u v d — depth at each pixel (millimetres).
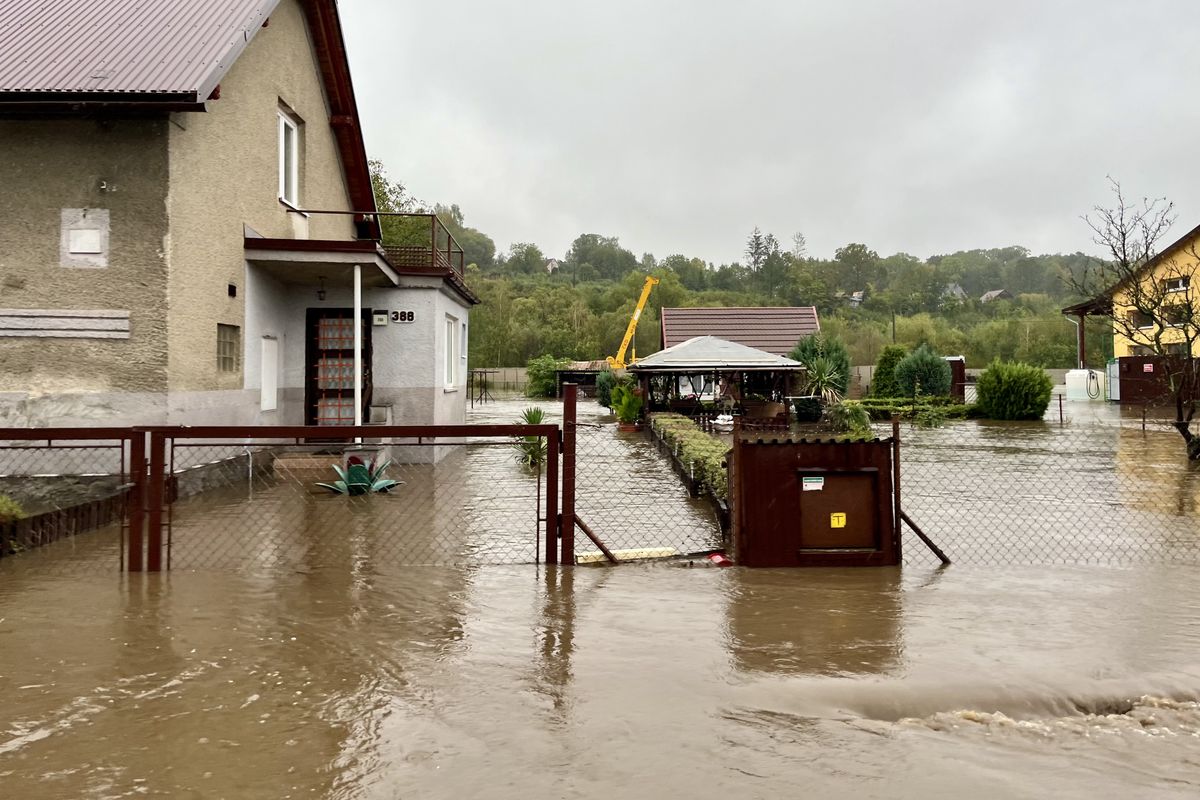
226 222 10539
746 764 3100
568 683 3873
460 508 8898
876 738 3350
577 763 3094
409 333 13078
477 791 2891
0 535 6340
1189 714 3633
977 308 96688
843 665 4109
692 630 4652
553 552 6199
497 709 3578
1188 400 14266
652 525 8055
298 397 12883
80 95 8555
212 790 2896
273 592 5398
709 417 20703
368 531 7574
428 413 13062
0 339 9070
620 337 68375
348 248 11195
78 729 3369
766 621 4812
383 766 3070
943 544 7066
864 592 5438
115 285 9117
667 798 2844
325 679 3918
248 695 3723
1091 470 12469
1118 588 5527
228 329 10742
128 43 9648
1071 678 3930
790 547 6094
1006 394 25125
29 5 10898
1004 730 3461
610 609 5047
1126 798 2875
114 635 4523
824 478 6125
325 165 15031
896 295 104562
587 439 18812
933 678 3920
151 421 9109
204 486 9828
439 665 4102
